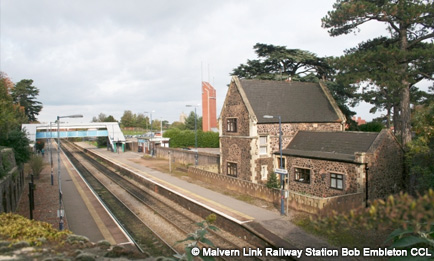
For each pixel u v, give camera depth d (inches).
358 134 955.3
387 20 1010.1
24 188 1362.0
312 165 957.8
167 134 2568.9
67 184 1425.9
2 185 773.3
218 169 1451.8
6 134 1373.0
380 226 125.0
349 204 753.6
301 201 812.6
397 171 904.3
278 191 883.4
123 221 887.1
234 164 1225.4
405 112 1032.2
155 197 1139.9
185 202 981.2
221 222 797.2
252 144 1115.9
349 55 1020.5
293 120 1161.4
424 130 767.1
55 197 1170.6
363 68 1009.5
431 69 938.1
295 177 1029.2
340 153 922.7
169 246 685.9
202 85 3004.4
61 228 776.3
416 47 1065.5
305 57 1658.5
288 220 748.6
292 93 1272.1
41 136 2593.5
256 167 1125.1
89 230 789.9
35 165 1605.6
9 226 412.5
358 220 132.9
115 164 1888.5
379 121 1605.6
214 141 2556.6
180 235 751.7
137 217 908.6
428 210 112.2
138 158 2209.6
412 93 1208.2
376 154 852.6
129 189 1312.7
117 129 2783.0
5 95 1610.5
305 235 659.4
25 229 402.0
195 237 234.8
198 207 903.1
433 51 887.1
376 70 991.6
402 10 922.7
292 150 1080.2
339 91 1451.8
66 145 4375.0
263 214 796.6
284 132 1159.0
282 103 1212.5
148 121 5196.9
